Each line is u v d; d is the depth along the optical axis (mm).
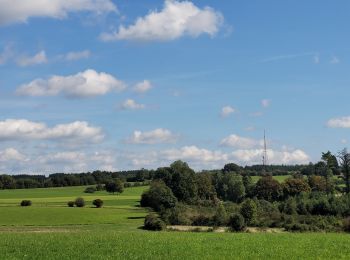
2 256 41719
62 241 53469
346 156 157375
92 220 109625
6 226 95688
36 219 107750
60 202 152375
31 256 41750
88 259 40156
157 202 135500
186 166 161750
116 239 55719
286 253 43719
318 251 45062
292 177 178500
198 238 57625
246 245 49844
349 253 43750
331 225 94062
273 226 97688
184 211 110875
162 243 51312
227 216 102438
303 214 111438
